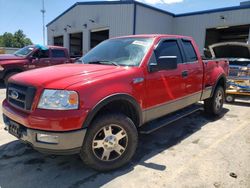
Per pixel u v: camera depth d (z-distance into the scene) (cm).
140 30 1608
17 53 1059
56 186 291
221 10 1566
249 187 288
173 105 424
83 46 2053
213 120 564
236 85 729
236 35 2206
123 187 290
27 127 286
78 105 281
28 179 305
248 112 640
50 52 1059
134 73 344
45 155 370
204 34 1670
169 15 1795
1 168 330
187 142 428
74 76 304
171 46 436
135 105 342
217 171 324
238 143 422
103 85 304
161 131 486
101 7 1809
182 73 436
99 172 324
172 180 304
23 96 302
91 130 300
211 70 546
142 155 375
